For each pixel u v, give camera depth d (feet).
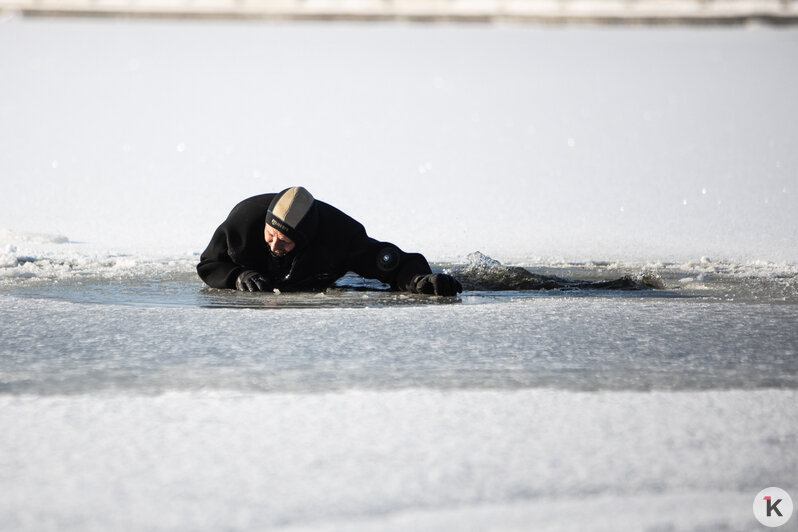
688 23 396.57
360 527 23.75
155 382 37.40
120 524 23.95
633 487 26.50
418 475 27.04
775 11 399.03
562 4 419.13
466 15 403.34
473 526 23.98
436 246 85.97
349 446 29.32
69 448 29.12
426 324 50.14
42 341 45.37
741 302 59.00
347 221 62.44
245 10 400.26
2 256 73.67
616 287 65.51
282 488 26.09
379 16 400.88
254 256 62.39
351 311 54.24
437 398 34.76
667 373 39.81
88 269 71.61
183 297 59.41
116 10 396.57
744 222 99.04
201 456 28.43
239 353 42.86
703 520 24.54
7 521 24.13
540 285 65.62
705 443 29.99
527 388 37.04
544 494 25.93
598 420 32.22
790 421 32.40
